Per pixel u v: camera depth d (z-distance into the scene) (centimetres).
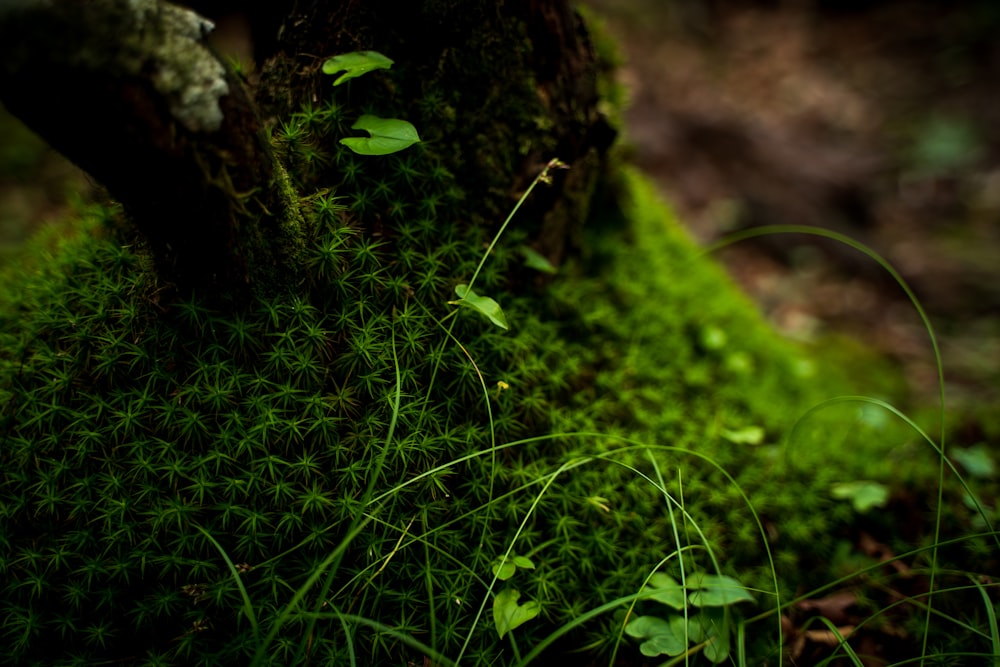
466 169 39
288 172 36
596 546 37
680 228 52
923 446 45
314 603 35
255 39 40
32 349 36
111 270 36
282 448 35
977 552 39
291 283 35
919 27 113
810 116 101
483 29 38
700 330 46
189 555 35
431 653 32
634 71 101
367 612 35
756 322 50
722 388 44
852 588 39
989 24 107
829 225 77
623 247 45
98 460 35
